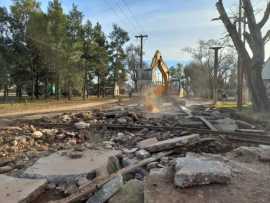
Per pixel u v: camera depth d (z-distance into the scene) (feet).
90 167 17.06
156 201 10.30
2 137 26.73
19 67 106.22
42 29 100.78
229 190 10.96
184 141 21.34
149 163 17.22
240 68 71.20
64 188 14.20
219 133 28.60
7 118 45.14
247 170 13.35
